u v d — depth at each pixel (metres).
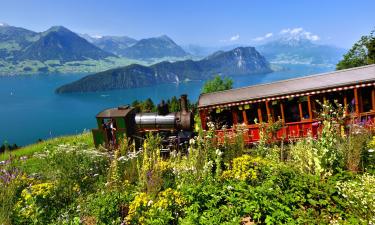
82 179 10.35
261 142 11.98
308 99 14.74
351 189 6.82
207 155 10.40
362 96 14.92
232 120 17.45
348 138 9.42
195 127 20.78
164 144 17.94
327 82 14.78
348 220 6.06
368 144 9.30
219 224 6.21
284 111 16.17
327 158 8.07
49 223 8.09
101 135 18.08
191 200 7.17
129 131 17.67
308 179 7.47
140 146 18.06
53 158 11.73
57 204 8.97
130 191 9.12
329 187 6.98
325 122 8.94
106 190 9.23
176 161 11.36
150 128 18.81
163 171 9.91
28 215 8.00
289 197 6.77
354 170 8.40
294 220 6.24
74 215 8.23
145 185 9.21
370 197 6.34
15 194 9.31
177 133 18.53
